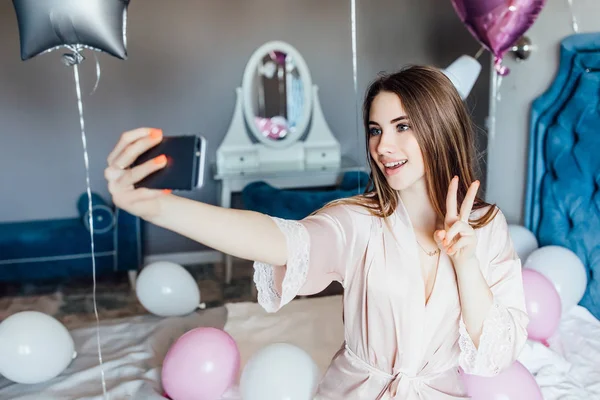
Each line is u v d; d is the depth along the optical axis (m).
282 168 4.12
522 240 2.48
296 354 1.69
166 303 2.53
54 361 2.02
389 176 1.32
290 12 4.21
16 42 3.91
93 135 4.11
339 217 1.35
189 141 0.93
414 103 1.28
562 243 2.47
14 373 1.99
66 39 1.67
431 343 1.34
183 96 4.20
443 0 4.34
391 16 4.32
